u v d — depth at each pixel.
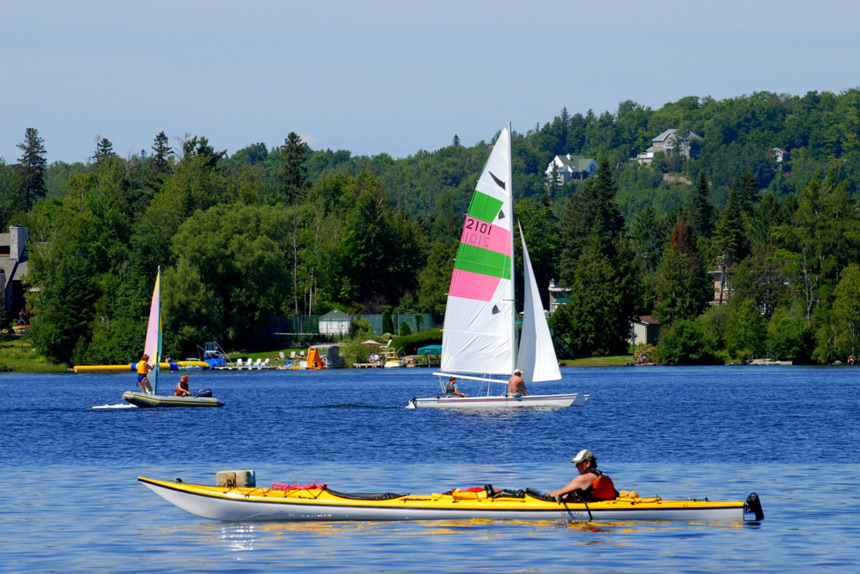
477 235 154.88
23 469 95.75
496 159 154.75
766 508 73.00
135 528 67.19
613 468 93.44
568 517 68.06
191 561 58.19
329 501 68.69
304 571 55.88
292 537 64.12
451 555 59.28
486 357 155.75
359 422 140.50
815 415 150.00
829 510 72.19
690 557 58.66
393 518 68.75
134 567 56.97
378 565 57.06
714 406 167.00
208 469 94.81
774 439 117.88
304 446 112.94
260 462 99.38
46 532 65.94
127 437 124.31
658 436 120.94
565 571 55.69
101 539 63.91
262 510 68.69
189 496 69.19
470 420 141.38
